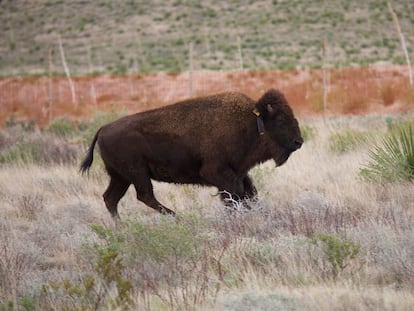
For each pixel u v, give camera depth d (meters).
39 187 50.22
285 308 23.78
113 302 25.33
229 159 39.22
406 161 43.41
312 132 63.88
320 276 26.95
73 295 26.34
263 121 39.03
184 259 29.42
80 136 71.44
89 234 36.19
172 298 25.52
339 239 28.47
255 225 34.25
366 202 38.56
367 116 80.56
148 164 40.06
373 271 27.34
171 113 39.62
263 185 43.81
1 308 25.97
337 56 192.12
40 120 99.12
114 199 41.81
